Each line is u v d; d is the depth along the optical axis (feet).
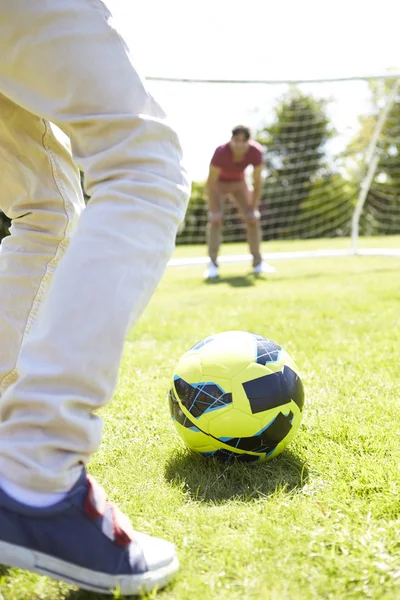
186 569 3.70
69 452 3.29
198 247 43.47
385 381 7.73
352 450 5.51
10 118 4.39
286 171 52.49
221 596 3.39
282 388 5.39
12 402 3.27
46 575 3.36
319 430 6.07
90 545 3.33
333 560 3.67
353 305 14.32
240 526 4.28
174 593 3.47
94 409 3.37
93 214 3.34
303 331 11.41
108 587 3.36
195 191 45.29
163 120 3.53
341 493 4.68
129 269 3.29
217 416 5.27
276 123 54.19
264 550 3.84
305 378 8.02
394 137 47.11
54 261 4.62
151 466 5.45
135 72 3.44
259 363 5.45
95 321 3.21
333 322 12.25
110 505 3.53
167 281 22.26
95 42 3.27
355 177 48.65
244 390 5.29
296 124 52.65
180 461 5.56
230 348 5.56
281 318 13.00
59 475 3.24
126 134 3.38
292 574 3.57
